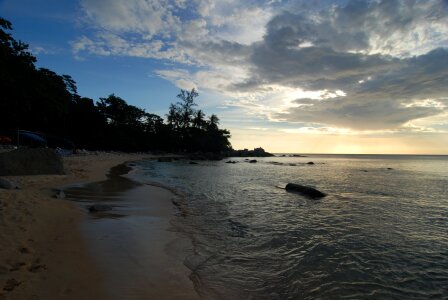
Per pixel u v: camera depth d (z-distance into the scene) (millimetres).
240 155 109688
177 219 10484
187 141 94188
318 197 16297
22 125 42781
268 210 12586
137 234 8258
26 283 4824
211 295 5238
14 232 6863
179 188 18688
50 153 18391
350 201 15273
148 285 5355
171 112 95688
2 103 30172
